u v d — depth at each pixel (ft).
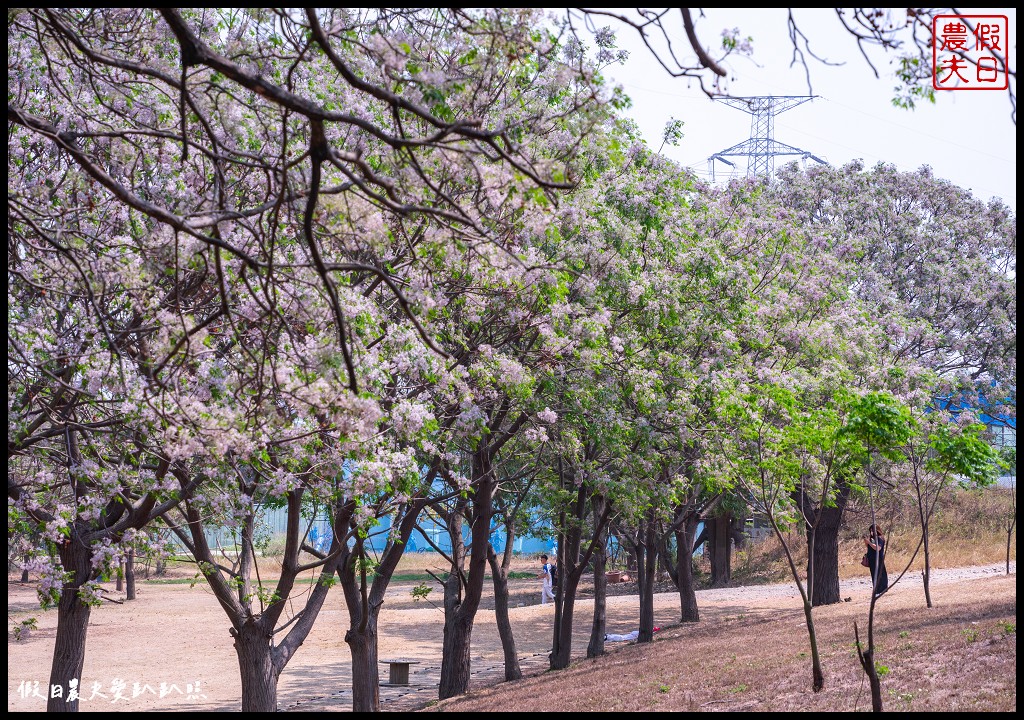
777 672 48.65
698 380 56.29
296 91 36.17
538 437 50.19
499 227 34.50
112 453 40.70
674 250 57.98
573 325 47.14
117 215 35.86
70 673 47.78
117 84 30.78
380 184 20.54
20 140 34.73
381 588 57.31
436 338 44.57
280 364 29.68
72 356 31.60
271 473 35.50
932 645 47.91
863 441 42.78
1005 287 101.65
